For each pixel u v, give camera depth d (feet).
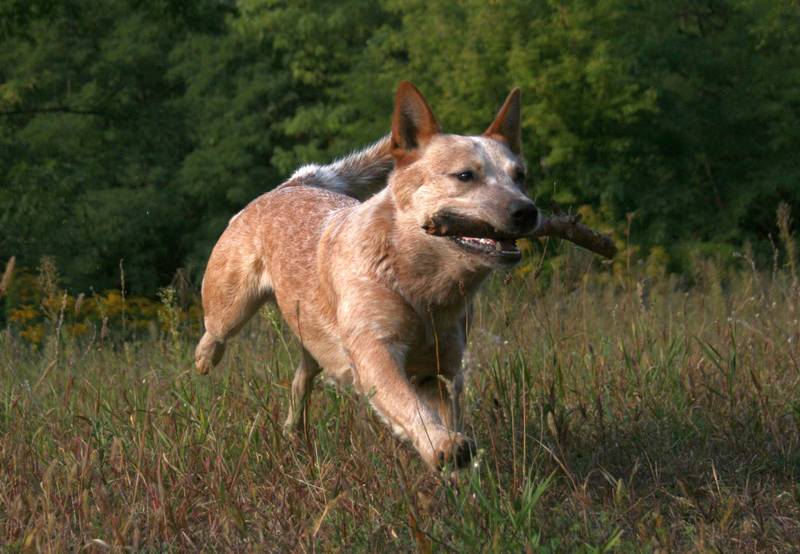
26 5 60.70
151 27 76.13
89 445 16.65
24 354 30.48
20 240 64.39
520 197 16.20
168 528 14.34
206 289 22.25
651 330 25.86
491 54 75.20
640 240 73.20
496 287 27.81
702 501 15.84
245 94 99.04
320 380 22.02
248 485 15.97
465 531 13.02
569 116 73.46
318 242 19.15
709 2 83.61
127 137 73.26
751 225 79.61
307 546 13.52
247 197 96.22
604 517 13.97
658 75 74.64
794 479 16.85
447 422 17.76
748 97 77.30
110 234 82.17
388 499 14.80
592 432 18.88
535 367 22.25
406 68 86.12
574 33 71.67
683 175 77.66
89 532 14.02
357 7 101.09
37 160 68.85
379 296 16.92
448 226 16.16
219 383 20.85
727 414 19.19
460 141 17.06
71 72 73.87
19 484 15.75
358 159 23.15
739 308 28.19
